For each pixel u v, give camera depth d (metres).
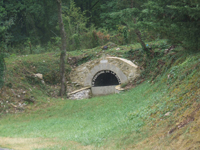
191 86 11.76
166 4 12.73
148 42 30.22
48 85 28.30
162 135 9.39
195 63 14.58
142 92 20.59
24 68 27.89
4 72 23.70
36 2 45.81
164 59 22.84
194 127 8.34
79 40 36.00
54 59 31.16
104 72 28.14
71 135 13.70
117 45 33.12
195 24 11.80
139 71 26.25
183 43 13.53
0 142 12.65
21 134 15.62
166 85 16.81
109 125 14.24
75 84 28.94
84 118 19.47
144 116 12.54
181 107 10.55
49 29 49.25
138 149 9.23
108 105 21.17
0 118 21.36
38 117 21.56
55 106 23.62
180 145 8.07
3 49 23.16
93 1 51.44
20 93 24.39
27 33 48.78
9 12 44.22
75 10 42.50
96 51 31.86
